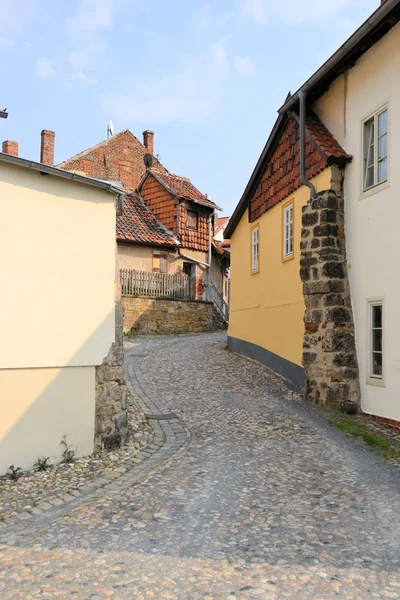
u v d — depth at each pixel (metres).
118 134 35.16
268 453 7.94
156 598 4.01
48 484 6.77
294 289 12.80
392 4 8.52
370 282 10.01
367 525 5.40
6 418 7.11
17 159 7.07
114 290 8.41
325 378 10.64
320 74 10.70
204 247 29.50
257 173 15.52
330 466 7.32
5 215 7.16
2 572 4.45
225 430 9.26
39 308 7.45
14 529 5.45
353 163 10.62
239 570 4.45
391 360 9.37
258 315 15.64
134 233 26.20
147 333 23.55
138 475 7.06
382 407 9.59
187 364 15.59
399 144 9.23
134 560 4.64
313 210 11.07
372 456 7.75
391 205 9.44
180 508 5.89
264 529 5.30
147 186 30.20
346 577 4.34
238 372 14.38
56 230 7.68
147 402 11.34
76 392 7.84
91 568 4.50
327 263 10.67
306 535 5.16
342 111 11.02
